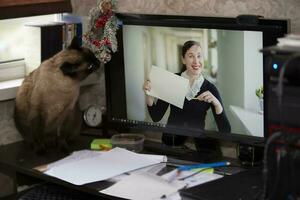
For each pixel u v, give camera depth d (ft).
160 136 6.95
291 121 3.84
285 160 3.82
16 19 7.42
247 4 6.05
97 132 7.22
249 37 5.52
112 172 5.67
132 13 6.42
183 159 6.15
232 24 5.60
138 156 6.18
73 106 6.73
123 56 6.57
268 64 3.96
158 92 6.40
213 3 6.32
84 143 6.92
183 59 6.10
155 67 6.36
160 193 5.09
